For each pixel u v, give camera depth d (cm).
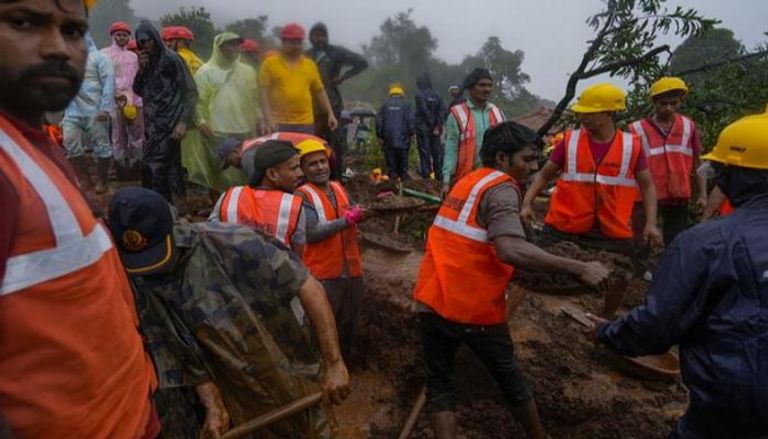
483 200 291
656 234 427
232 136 621
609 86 427
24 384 122
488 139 302
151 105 568
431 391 314
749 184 209
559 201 453
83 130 725
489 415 363
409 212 381
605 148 433
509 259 271
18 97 123
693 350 210
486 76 579
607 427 357
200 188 788
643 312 213
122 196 193
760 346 192
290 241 320
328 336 231
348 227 354
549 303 504
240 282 218
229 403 224
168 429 217
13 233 114
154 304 208
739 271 196
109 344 136
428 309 306
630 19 665
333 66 700
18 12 119
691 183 583
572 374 404
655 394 393
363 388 391
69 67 126
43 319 121
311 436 233
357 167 1112
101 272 134
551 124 723
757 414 194
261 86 606
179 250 207
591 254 441
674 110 528
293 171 326
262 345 215
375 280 482
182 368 215
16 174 117
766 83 667
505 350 305
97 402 133
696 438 216
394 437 349
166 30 716
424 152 1041
